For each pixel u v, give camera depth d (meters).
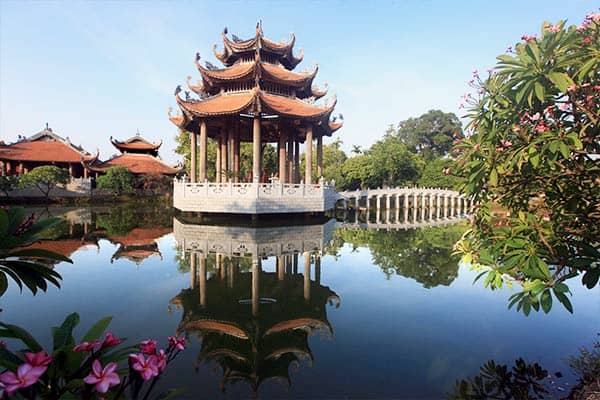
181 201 27.64
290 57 34.81
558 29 4.30
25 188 42.16
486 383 5.35
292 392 5.20
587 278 4.23
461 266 13.81
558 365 5.85
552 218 5.06
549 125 4.59
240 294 10.14
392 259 15.29
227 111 25.62
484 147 5.01
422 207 49.16
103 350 2.71
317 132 33.56
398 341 6.93
